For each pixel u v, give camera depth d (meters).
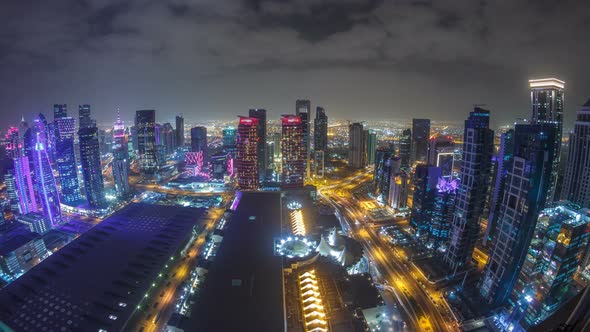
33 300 191.00
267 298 168.50
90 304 187.75
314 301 170.25
